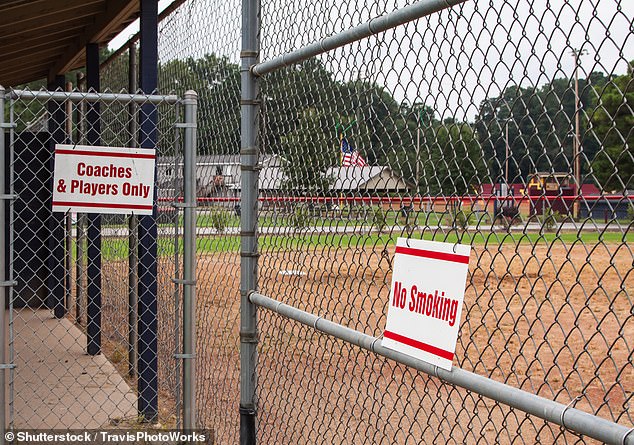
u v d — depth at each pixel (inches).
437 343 100.0
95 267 322.7
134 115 243.1
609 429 74.3
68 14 279.7
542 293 449.4
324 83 140.6
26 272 444.8
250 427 161.0
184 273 183.3
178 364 187.8
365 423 216.4
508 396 87.7
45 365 310.7
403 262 108.7
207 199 219.0
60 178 178.7
